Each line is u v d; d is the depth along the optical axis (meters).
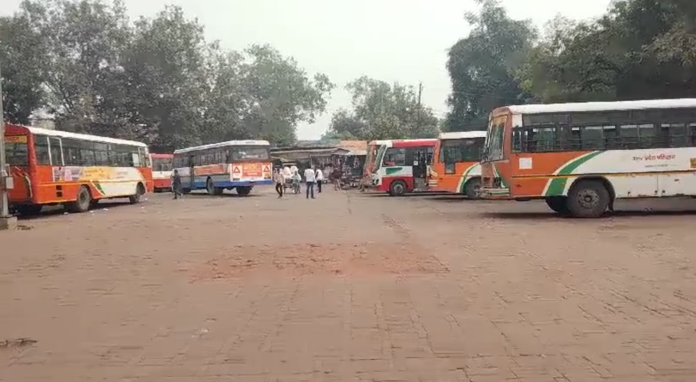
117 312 6.89
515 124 16.23
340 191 37.84
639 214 16.73
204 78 49.38
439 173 25.58
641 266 8.89
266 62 69.25
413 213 19.17
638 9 20.45
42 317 6.73
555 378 4.50
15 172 20.55
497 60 42.56
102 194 25.25
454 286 7.83
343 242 12.16
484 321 6.14
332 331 5.89
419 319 6.27
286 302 7.15
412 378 4.57
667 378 4.45
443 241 12.07
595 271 8.60
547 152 16.12
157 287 8.23
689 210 17.58
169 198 33.69
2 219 16.64
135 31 46.47
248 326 6.15
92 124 43.34
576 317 6.21
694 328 5.73
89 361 5.16
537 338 5.52
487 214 18.14
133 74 46.31
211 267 9.64
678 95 21.19
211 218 19.00
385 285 7.98
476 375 4.60
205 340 5.70
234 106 53.44
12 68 39.66
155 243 12.95
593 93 22.94
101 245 12.86
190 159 37.66
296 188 35.41
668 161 15.87
